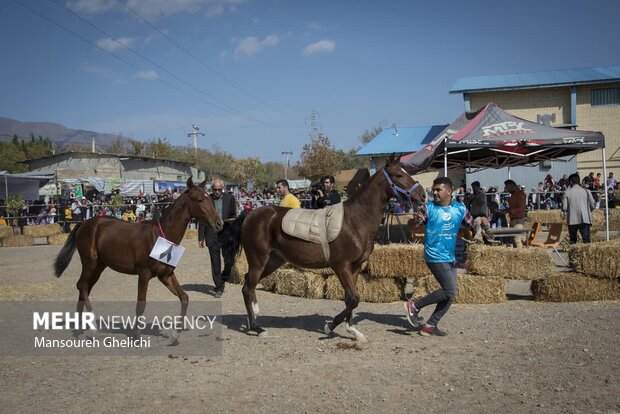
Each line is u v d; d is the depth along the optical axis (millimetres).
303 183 56594
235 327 7590
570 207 12375
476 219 12070
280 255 7109
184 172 47562
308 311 8570
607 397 4551
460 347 6250
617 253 8250
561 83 28656
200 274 12797
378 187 6680
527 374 5195
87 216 26047
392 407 4539
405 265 8820
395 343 6520
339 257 6648
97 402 4816
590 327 6750
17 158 57750
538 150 13617
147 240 6766
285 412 4488
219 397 4867
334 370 5535
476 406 4500
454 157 15359
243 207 24000
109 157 41438
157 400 4824
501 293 8688
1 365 5992
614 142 28750
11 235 22906
